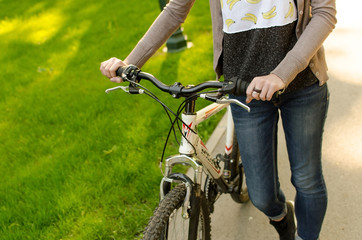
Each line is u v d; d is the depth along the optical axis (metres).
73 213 2.64
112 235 2.46
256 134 1.78
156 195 2.74
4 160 3.40
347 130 3.23
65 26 6.67
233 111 1.82
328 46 4.65
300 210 1.94
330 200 2.57
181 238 1.78
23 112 4.15
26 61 5.53
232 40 1.64
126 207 2.68
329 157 2.97
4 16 8.01
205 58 4.63
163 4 4.73
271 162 1.85
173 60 4.67
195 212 1.67
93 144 3.37
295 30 1.56
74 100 4.21
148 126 3.52
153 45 1.77
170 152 3.16
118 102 3.99
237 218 2.54
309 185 1.84
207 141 3.30
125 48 5.34
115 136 3.43
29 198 2.84
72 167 3.14
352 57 4.35
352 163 2.88
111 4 7.40
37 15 7.63
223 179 2.17
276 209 1.99
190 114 1.62
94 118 3.81
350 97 3.67
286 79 1.39
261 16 1.55
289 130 1.77
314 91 1.66
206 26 5.60
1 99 4.54
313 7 1.51
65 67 5.12
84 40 5.91
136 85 1.58
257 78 1.38
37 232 2.53
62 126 3.77
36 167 3.20
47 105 4.20
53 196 2.84
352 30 4.97
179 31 4.91
